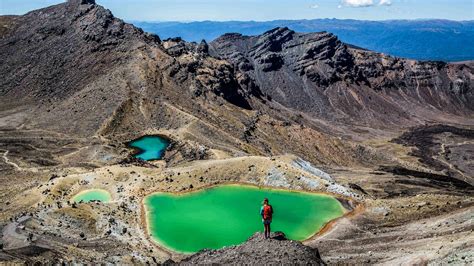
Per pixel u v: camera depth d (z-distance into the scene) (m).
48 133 179.25
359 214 77.06
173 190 91.38
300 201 84.62
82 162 145.25
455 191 159.62
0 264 43.91
